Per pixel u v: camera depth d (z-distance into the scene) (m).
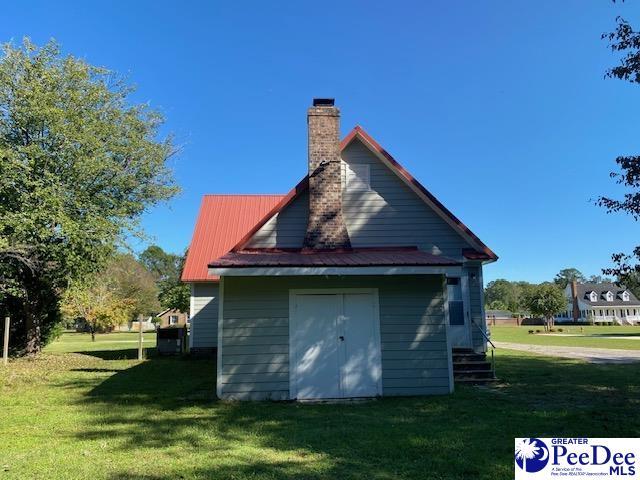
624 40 9.95
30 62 17.27
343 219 13.01
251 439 7.34
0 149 15.55
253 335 11.26
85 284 18.59
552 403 9.88
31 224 15.55
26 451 6.74
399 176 14.03
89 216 17.12
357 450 6.66
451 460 6.14
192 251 22.58
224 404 10.37
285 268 10.66
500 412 9.00
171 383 13.45
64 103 17.66
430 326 11.66
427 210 14.08
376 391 11.29
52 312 21.77
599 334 43.34
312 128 13.39
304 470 5.85
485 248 14.12
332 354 11.34
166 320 64.06
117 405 10.20
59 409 9.80
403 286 11.76
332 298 11.56
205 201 25.78
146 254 92.31
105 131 18.36
